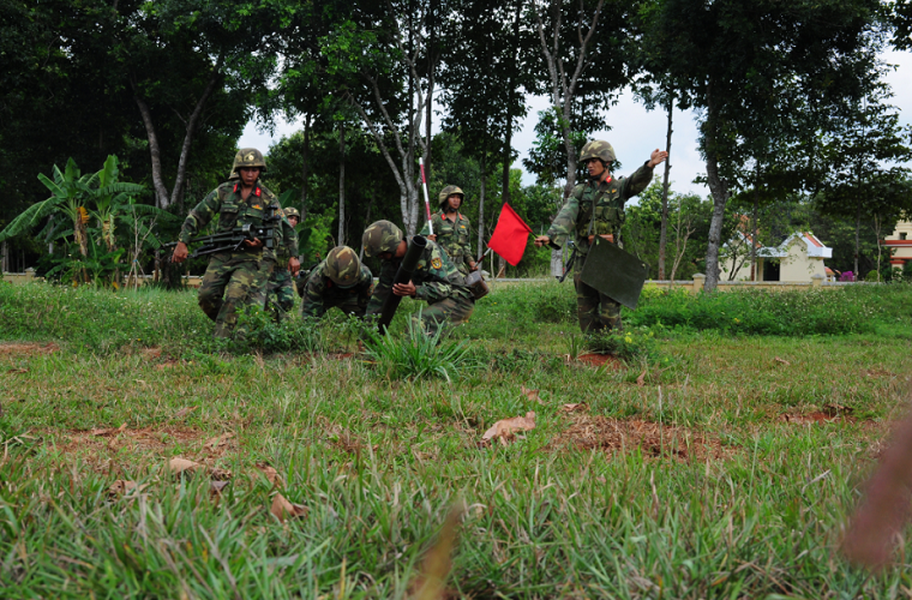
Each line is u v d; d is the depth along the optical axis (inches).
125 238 883.4
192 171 1411.2
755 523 74.0
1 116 1197.1
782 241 1560.0
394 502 77.0
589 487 89.6
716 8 902.4
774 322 487.8
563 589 59.7
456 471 105.0
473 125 1282.0
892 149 1031.6
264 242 277.3
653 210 1696.6
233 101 1142.3
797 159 1063.0
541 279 821.9
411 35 1196.5
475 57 1266.0
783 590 61.2
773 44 908.6
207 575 58.3
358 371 202.7
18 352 251.9
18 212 1451.8
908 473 14.8
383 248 255.4
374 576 63.2
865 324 502.0
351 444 125.6
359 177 1366.9
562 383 202.7
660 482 100.0
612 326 287.9
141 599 56.4
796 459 113.4
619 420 161.8
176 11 1018.1
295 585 59.4
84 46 1148.5
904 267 1471.5
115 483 91.9
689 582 60.8
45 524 71.1
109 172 797.9
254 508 79.4
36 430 135.9
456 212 400.5
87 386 181.5
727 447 135.9
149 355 246.4
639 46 1019.3
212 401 167.3
